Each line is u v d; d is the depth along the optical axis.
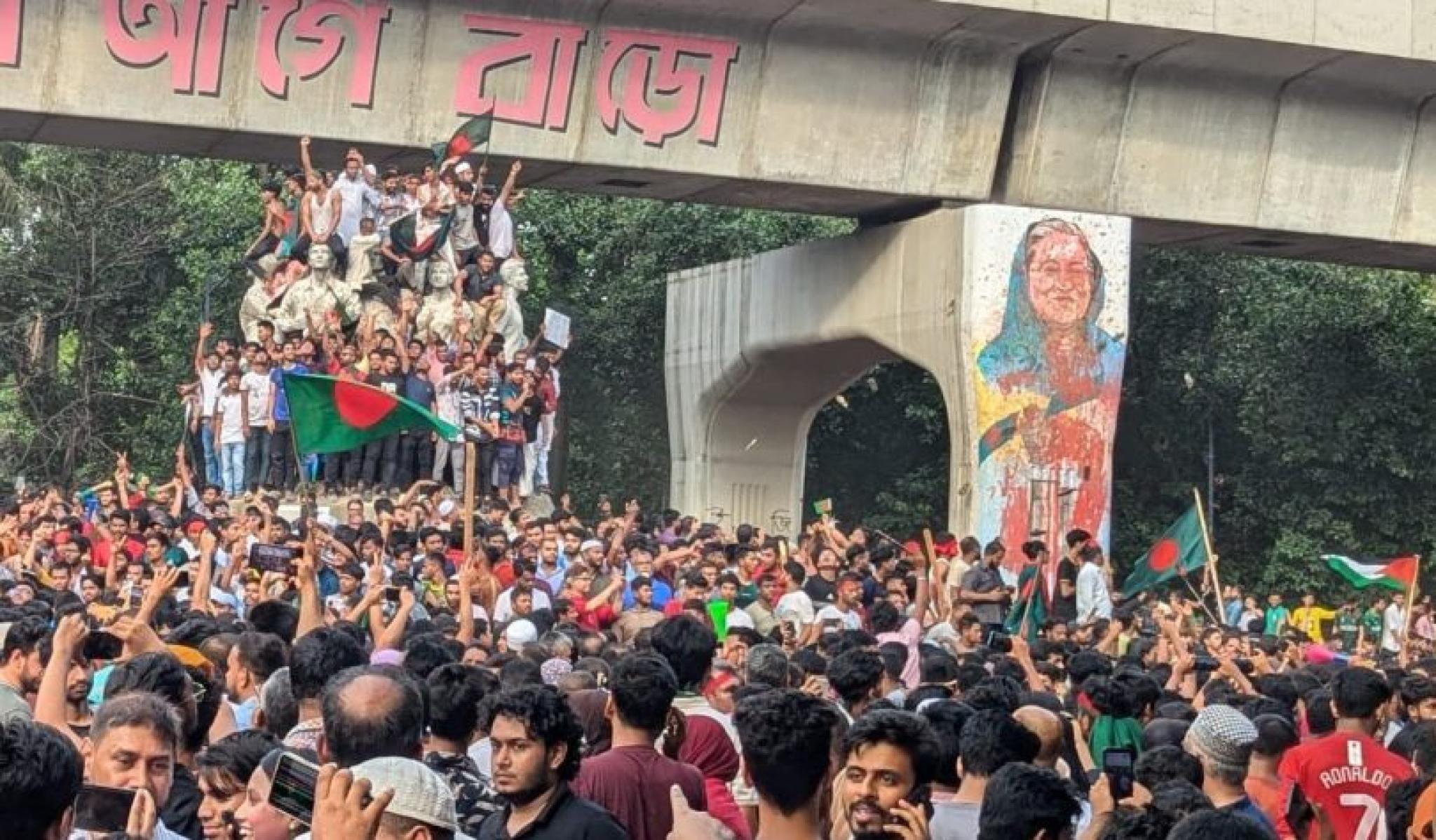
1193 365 46.00
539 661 12.12
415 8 30.56
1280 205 34.75
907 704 11.61
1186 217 34.41
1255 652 21.05
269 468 30.61
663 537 28.55
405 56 30.69
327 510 28.89
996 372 33.03
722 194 33.88
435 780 5.71
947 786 8.76
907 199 33.75
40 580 18.94
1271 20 32.78
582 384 47.19
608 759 8.26
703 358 39.78
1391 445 44.38
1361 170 35.00
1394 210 35.25
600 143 31.73
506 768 7.41
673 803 6.58
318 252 30.88
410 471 30.84
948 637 19.28
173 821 7.95
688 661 10.27
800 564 23.30
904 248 34.41
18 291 46.38
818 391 39.38
